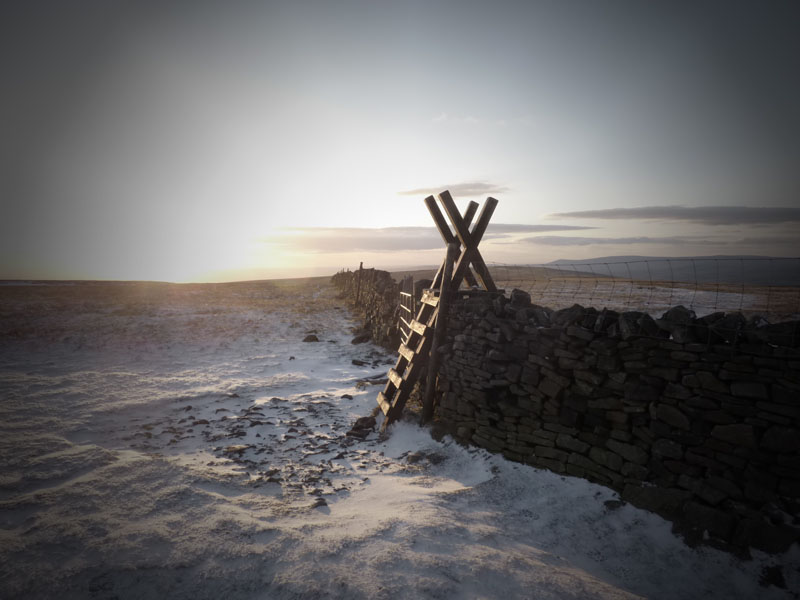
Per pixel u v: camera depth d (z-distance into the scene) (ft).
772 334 13.37
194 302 93.20
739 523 12.91
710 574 12.09
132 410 28.27
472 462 20.89
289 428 25.99
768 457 13.07
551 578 11.06
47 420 24.58
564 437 18.53
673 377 15.46
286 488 17.12
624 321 16.88
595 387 17.70
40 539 11.10
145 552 10.85
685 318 15.52
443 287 26.18
